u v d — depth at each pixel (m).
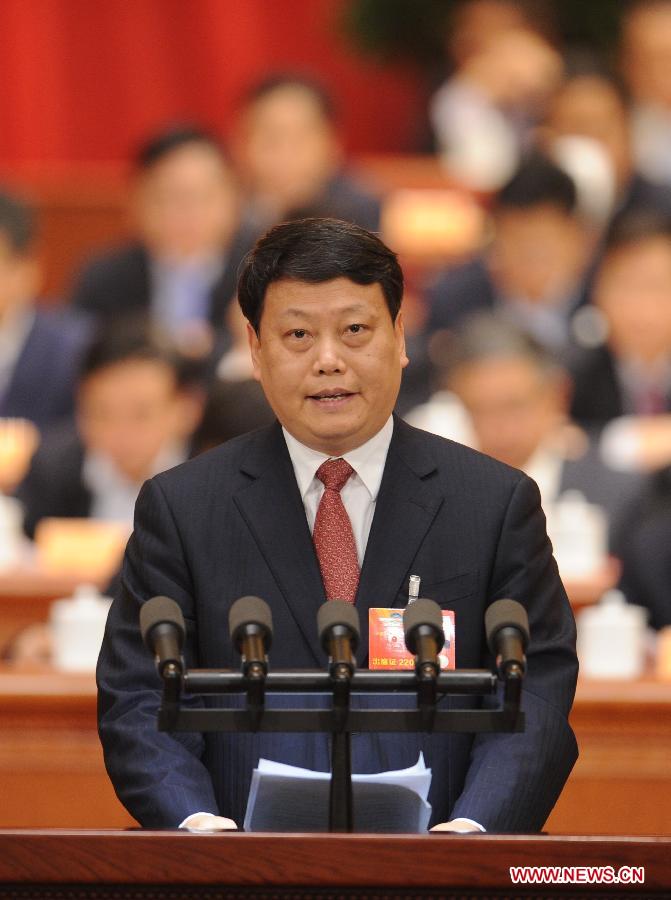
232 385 15.94
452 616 8.62
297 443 8.94
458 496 8.88
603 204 27.62
